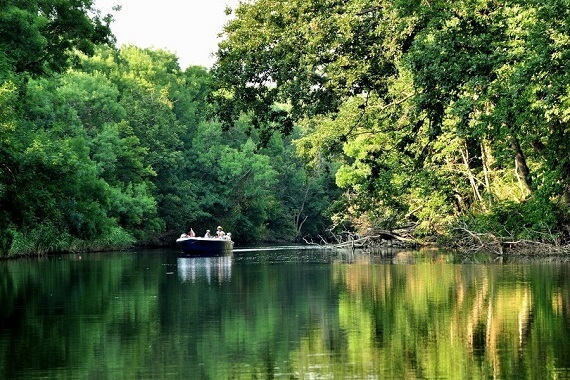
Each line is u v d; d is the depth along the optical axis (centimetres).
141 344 1458
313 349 1370
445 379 1108
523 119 2430
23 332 1620
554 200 3600
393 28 2891
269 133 3409
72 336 1559
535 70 2298
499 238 4069
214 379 1152
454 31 2542
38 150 3747
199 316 1841
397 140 4038
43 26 3662
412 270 3161
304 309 1930
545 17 2295
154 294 2433
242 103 3319
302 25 3055
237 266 4147
